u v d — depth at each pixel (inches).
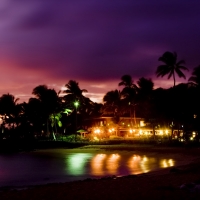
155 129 4124.0
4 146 3919.8
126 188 693.9
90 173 1422.2
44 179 1270.9
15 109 4635.8
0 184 1135.0
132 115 4867.1
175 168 1202.6
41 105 4271.7
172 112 3326.8
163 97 3425.2
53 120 4370.1
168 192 624.1
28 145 3917.3
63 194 647.8
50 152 3171.8
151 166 1636.3
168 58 3462.1
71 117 5236.2
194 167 1189.1
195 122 3235.7
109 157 2319.1
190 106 3216.0
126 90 4424.2
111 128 4515.3
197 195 593.9
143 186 710.5
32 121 4468.5
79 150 3223.4
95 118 5034.5
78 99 4800.7
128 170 1489.9
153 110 3511.3
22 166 1921.8
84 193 650.8
